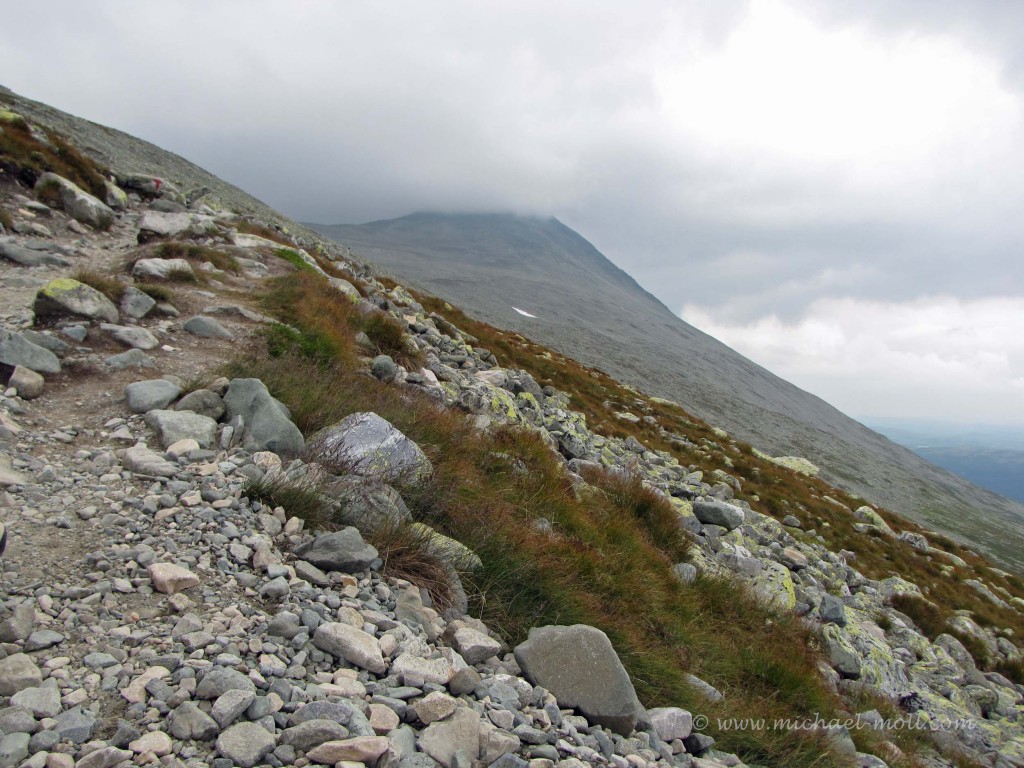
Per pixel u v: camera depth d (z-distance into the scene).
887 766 7.53
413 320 21.52
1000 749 12.05
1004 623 25.91
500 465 9.93
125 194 25.16
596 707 4.91
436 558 5.96
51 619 3.83
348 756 3.27
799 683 8.18
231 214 30.59
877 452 179.50
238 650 3.91
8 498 4.99
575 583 7.21
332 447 6.97
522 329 151.12
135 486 5.56
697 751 5.62
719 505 15.96
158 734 3.13
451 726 3.78
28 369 7.38
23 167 19.56
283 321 12.77
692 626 8.51
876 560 27.41
